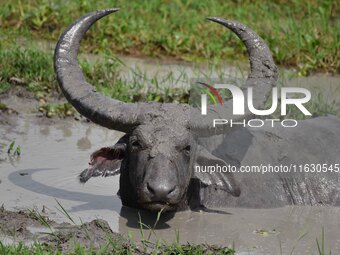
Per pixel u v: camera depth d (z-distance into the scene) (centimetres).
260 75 1639
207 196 1583
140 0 3005
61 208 1525
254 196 1603
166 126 1459
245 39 1656
